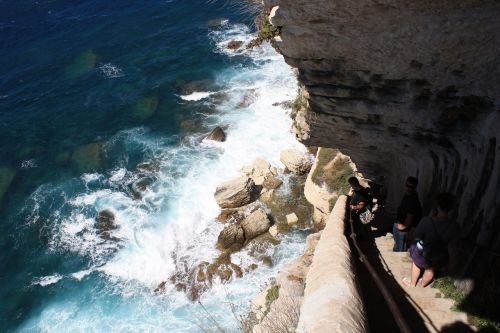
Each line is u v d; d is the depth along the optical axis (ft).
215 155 95.91
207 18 141.49
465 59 24.67
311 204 82.23
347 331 16.35
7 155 103.09
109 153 100.32
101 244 83.35
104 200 90.53
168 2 153.58
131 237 83.56
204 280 74.38
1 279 80.64
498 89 24.75
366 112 30.04
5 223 89.10
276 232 78.59
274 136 97.81
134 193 91.09
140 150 100.07
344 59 27.22
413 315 24.02
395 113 29.35
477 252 24.03
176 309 72.59
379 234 38.86
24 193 94.17
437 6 22.81
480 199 24.77
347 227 33.47
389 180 44.73
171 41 133.39
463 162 27.76
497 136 24.11
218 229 82.12
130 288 76.59
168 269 78.07
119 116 109.81
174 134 102.78
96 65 127.95
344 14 24.20
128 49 132.98
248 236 78.02
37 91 121.39
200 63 122.62
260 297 43.78
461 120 27.37
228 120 103.55
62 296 76.89
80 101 116.16
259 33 33.19
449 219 24.09
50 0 165.37
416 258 25.30
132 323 72.02
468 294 23.85
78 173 96.94
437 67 25.68
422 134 29.99
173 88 115.55
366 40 25.44
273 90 110.01
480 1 22.08
